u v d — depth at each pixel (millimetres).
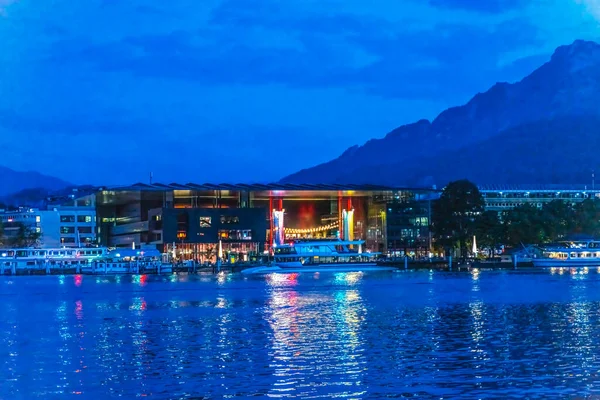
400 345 90062
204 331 105562
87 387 70312
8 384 71812
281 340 95500
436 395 65812
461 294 168250
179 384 70750
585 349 85250
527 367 75688
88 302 159875
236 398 65688
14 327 114188
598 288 183000
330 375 73562
